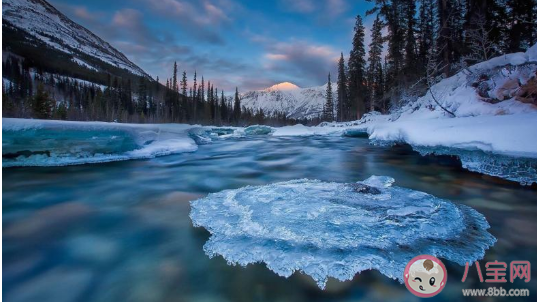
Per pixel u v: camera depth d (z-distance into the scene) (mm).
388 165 8898
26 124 7562
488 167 6309
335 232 3287
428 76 12734
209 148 14875
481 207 4625
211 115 66188
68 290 2584
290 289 2490
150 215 4395
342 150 13430
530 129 5562
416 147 8812
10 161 7691
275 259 2852
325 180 6949
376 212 3902
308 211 3963
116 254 3189
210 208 4418
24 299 2471
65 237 3643
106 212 4582
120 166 8797
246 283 2584
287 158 11047
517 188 5574
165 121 55219
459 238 3285
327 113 54562
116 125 9789
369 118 25234
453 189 5754
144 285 2631
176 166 9109
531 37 18484
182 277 2723
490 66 10273
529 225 3844
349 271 2654
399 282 2537
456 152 7227
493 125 6531
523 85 8297
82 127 8609
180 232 3691
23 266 2973
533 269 2766
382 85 34156
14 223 4133
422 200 4473
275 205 4266
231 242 3223
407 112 15297
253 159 10812
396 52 25547
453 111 10203
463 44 18203
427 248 3016
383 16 24344
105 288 2598
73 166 8344
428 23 24344
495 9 18672
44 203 5105
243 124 66500
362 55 35125
